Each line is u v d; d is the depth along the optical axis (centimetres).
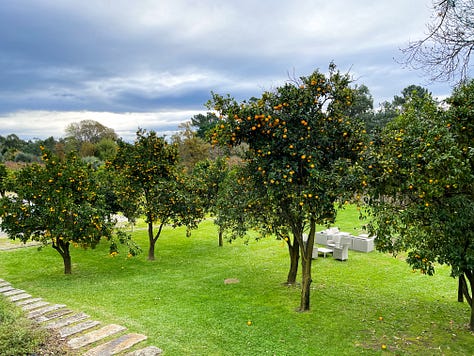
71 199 1010
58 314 623
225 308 728
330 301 795
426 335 603
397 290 914
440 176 491
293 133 621
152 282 968
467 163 480
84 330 547
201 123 6075
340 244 1355
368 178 565
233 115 616
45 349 468
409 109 629
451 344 564
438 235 517
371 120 3997
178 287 911
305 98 620
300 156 620
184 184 1368
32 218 994
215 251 1456
